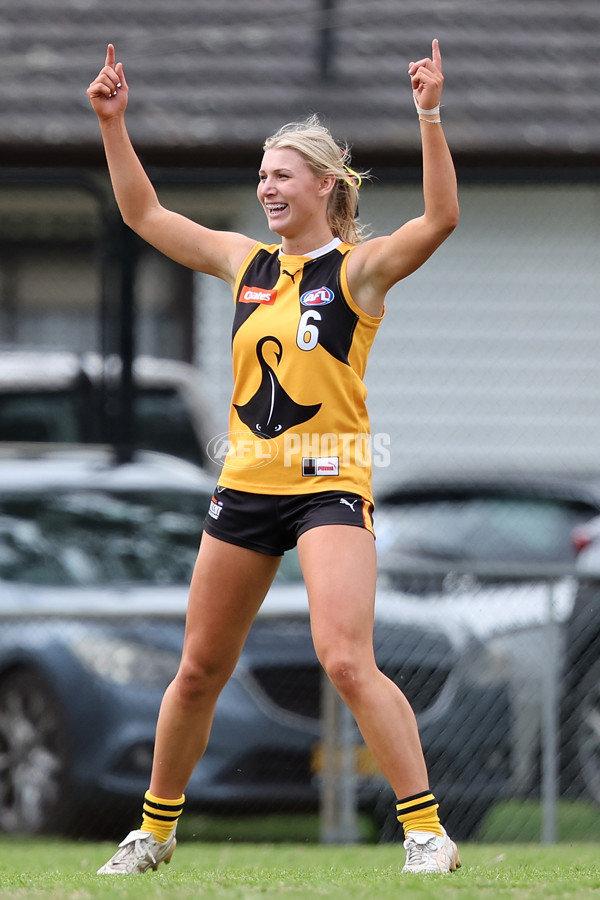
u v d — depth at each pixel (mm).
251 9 51781
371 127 47469
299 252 15164
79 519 30406
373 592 14641
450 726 26359
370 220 44188
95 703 25984
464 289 46469
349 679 14477
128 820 26328
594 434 46375
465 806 26281
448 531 36094
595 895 12930
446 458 46344
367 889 13234
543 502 36219
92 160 46625
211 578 15180
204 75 49438
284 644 26297
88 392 38500
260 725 25750
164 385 40375
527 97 49438
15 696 26906
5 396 38719
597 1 53188
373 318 14922
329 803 25500
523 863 19125
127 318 38281
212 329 45688
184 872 16562
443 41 51344
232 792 25609
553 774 25938
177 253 15992
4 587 28203
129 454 35188
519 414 46312
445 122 48281
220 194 44719
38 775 26438
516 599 26891
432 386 46312
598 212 46375
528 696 26500
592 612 26766
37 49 50125
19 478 31625
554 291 46469
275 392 14844
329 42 50344
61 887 13883
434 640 26594
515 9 52562
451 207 14391
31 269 46125
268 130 47094
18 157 46625
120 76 16031
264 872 16625
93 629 26562
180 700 15633
